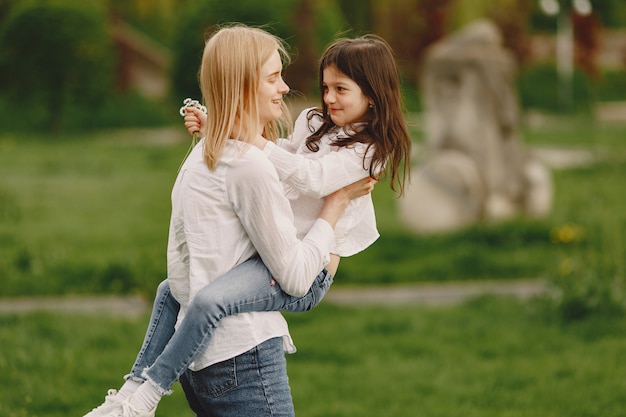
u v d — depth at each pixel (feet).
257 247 13.91
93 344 32.17
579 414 25.44
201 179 14.11
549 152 107.24
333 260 15.20
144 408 13.87
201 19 116.98
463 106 55.67
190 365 14.08
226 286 13.71
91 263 44.65
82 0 133.08
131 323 34.81
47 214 61.98
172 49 123.13
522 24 157.79
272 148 14.23
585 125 147.95
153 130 144.46
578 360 30.42
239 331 13.83
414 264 46.24
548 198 58.18
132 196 72.59
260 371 13.97
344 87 14.89
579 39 180.96
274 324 14.16
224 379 13.94
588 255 40.70
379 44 15.19
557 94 171.94
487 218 55.16
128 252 47.80
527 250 48.85
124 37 153.28
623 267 37.29
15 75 130.72
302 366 30.60
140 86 164.55
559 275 37.40
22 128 136.98
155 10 142.72
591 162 91.04
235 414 14.08
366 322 35.63
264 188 13.73
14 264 44.57
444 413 25.84
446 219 54.24
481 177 55.11
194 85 119.03
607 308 35.04
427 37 141.28
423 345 32.68
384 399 27.12
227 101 13.99
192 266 14.08
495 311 37.09
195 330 13.62
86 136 132.67
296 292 13.99
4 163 92.99
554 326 34.58
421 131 128.06
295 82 111.86
